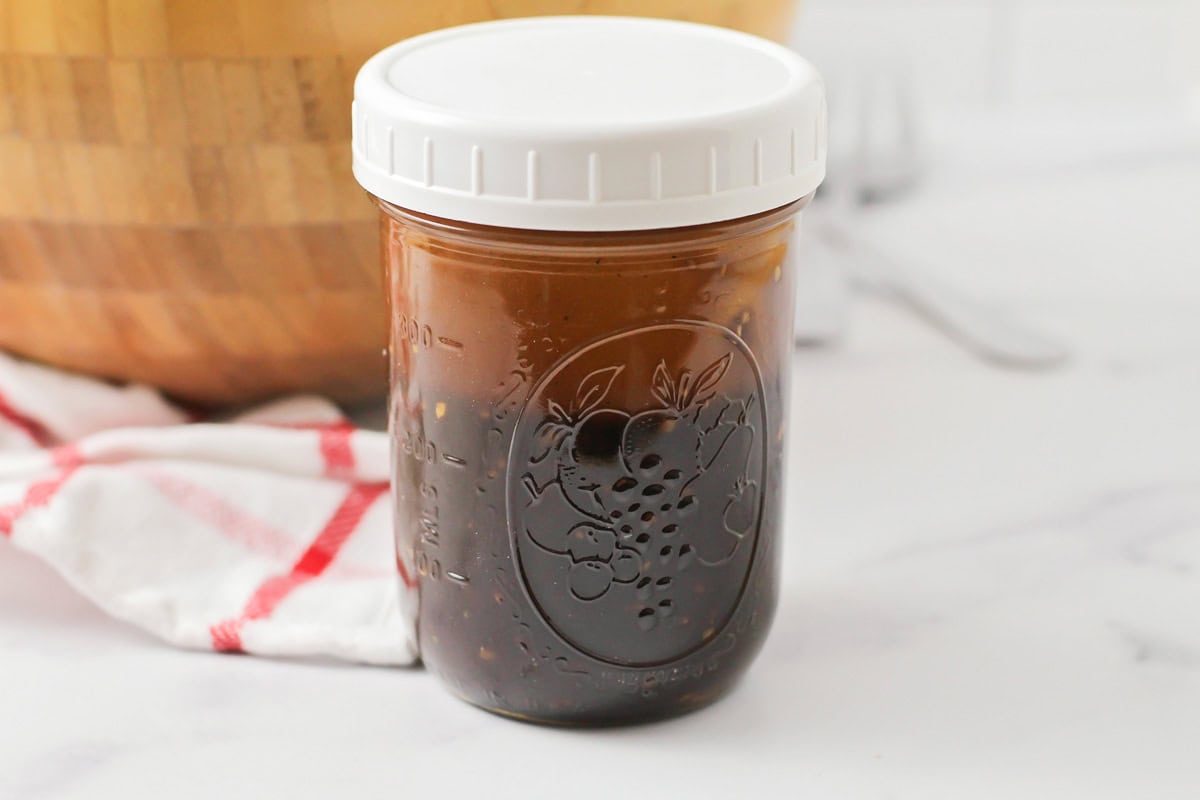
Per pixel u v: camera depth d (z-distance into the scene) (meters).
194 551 0.57
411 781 0.51
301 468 0.60
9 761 0.52
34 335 0.62
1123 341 0.71
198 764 0.52
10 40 0.55
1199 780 0.51
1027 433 0.66
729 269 0.50
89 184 0.57
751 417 0.51
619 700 0.52
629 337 0.49
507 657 0.52
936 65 0.92
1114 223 0.80
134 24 0.55
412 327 0.51
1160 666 0.55
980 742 0.52
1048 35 0.91
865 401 0.68
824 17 0.84
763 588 0.53
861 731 0.53
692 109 0.49
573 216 0.48
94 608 0.57
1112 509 0.62
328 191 0.57
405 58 0.52
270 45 0.55
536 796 0.51
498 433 0.50
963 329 0.71
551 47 0.53
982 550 0.60
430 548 0.52
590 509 0.51
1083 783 0.51
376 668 0.55
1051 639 0.56
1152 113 0.93
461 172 0.48
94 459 0.59
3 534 0.57
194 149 0.56
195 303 0.59
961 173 0.86
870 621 0.57
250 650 0.55
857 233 0.77
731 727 0.53
